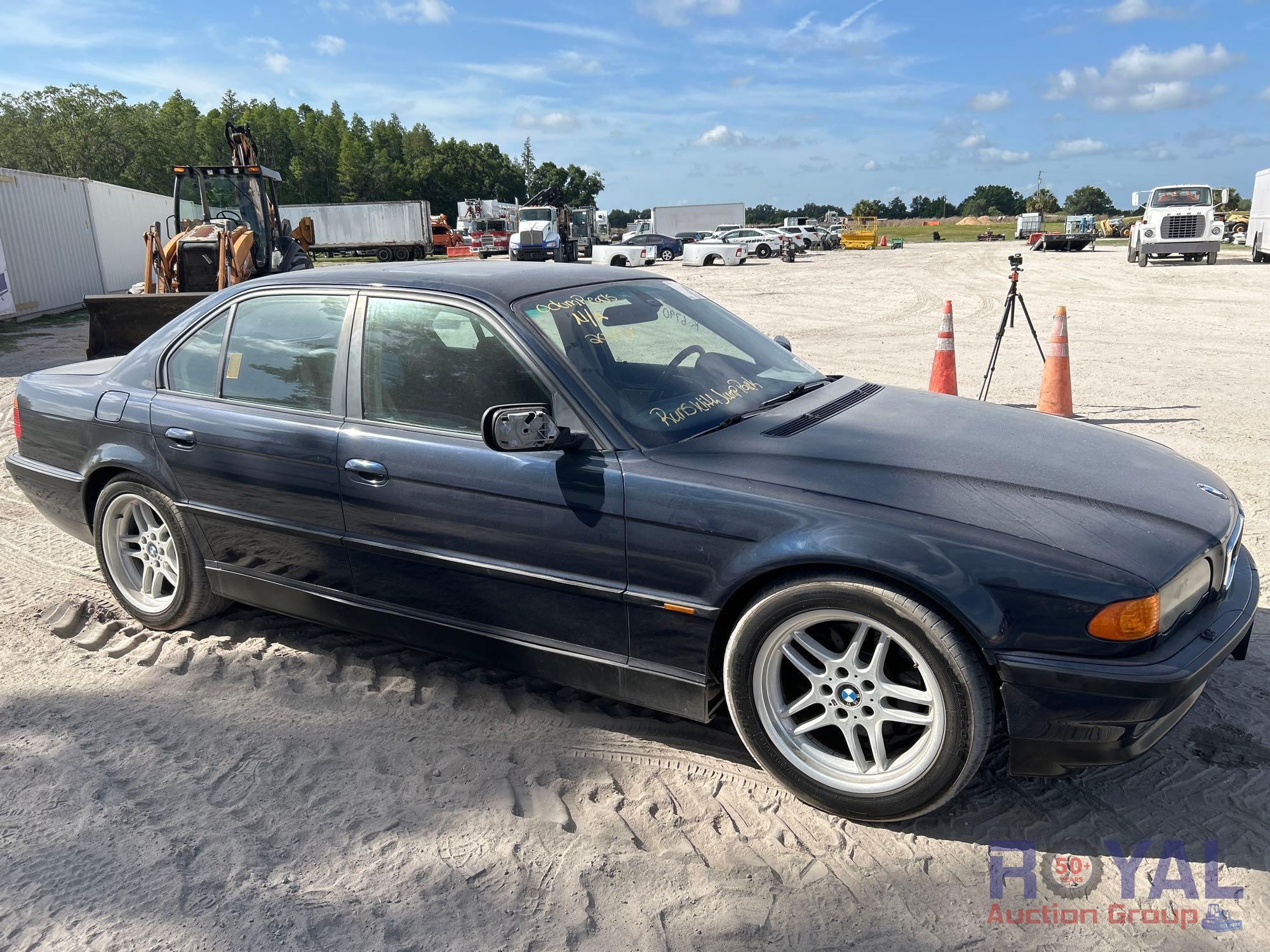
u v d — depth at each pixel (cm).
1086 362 1048
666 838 268
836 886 247
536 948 227
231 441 355
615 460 287
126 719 336
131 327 1067
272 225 1534
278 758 310
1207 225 2666
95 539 414
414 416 323
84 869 256
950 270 2950
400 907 241
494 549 306
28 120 7731
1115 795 282
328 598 352
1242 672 348
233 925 234
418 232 4538
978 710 243
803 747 277
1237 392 859
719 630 281
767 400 341
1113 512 265
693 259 3662
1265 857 254
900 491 266
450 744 318
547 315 321
